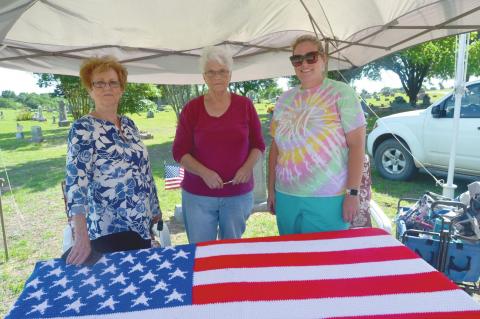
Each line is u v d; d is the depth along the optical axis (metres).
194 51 3.66
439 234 2.42
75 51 3.28
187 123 2.33
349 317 1.10
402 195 5.33
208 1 2.72
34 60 3.32
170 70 3.91
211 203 2.34
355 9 2.88
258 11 2.93
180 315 1.15
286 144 2.05
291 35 3.47
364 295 1.22
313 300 1.20
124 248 1.82
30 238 4.43
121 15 2.79
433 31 3.33
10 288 3.24
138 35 3.15
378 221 2.88
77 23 2.84
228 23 3.10
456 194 5.32
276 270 1.42
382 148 6.11
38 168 9.09
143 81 4.26
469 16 2.97
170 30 3.11
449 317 1.09
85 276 1.44
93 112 1.90
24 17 2.62
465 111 5.01
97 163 1.77
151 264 1.52
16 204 5.83
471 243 2.36
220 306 1.19
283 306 1.17
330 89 1.98
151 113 22.83
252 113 2.41
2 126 22.59
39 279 1.43
